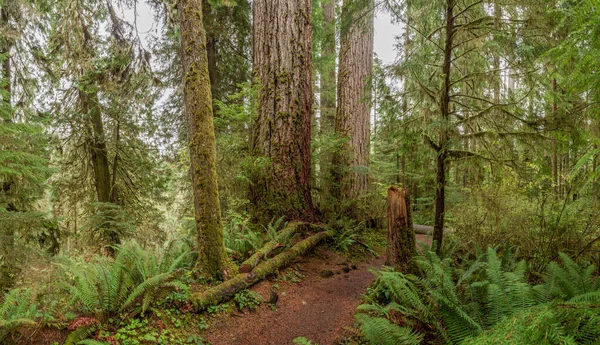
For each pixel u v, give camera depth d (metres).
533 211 5.47
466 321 3.12
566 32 4.52
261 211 7.48
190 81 4.82
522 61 4.87
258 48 7.89
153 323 3.70
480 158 5.37
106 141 10.60
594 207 4.36
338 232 8.30
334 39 10.61
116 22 8.76
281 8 7.70
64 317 3.44
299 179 7.75
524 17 4.91
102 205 9.80
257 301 4.75
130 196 11.73
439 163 5.74
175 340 3.61
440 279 3.73
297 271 6.12
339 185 10.16
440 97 5.58
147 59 9.02
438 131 5.49
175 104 11.55
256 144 7.83
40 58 9.36
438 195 5.80
